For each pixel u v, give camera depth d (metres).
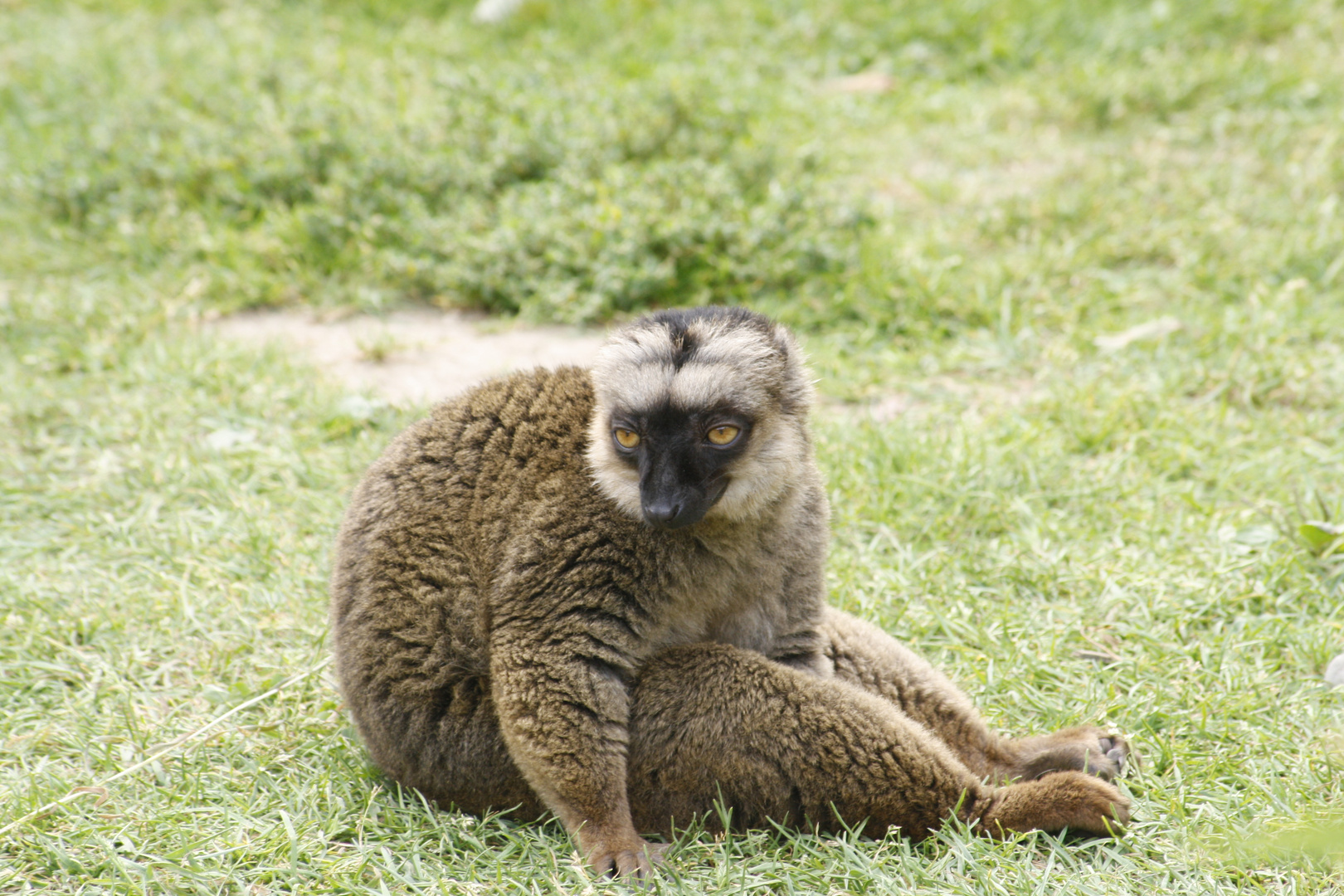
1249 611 8.99
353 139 15.72
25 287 14.23
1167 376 11.89
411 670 7.25
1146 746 7.66
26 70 19.55
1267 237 13.94
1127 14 19.67
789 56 20.08
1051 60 19.08
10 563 9.80
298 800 7.22
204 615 9.18
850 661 7.98
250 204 15.41
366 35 20.75
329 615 8.69
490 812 7.31
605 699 6.91
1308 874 6.49
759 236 13.70
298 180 15.55
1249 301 12.88
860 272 13.79
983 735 7.62
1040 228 14.66
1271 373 11.72
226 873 6.59
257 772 7.49
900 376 12.48
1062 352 12.40
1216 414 11.37
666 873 6.63
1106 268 14.06
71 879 6.63
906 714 7.69
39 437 11.50
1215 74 17.62
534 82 17.02
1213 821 6.91
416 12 21.80
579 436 7.45
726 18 20.89
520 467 7.45
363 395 12.09
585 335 13.52
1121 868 6.65
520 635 6.97
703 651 7.09
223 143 16.03
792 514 7.70
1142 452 10.98
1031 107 17.83
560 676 6.88
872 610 9.09
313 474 10.96
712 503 7.16
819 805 6.91
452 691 7.25
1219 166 15.56
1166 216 14.59
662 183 14.35
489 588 7.24
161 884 6.54
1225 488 10.38
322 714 8.23
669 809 7.06
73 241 15.10
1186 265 13.54
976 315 13.23
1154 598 9.12
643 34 20.39
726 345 7.30
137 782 7.45
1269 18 19.19
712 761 6.91
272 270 14.58
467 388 8.06
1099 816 6.80
